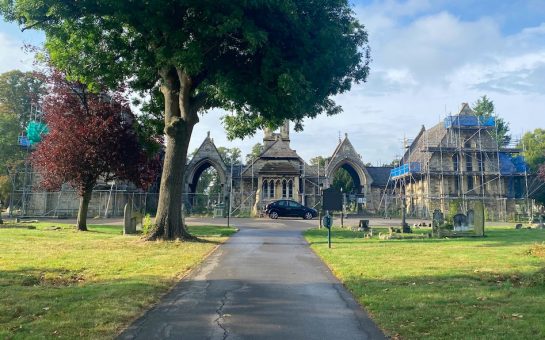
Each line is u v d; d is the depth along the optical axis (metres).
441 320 6.82
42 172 28.05
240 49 17.50
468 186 57.94
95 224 31.17
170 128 19.00
